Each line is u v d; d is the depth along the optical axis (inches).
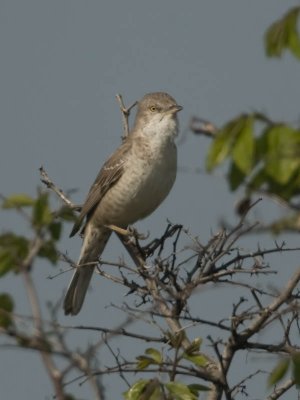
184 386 397.4
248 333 444.8
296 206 288.0
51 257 330.3
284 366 331.3
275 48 296.7
